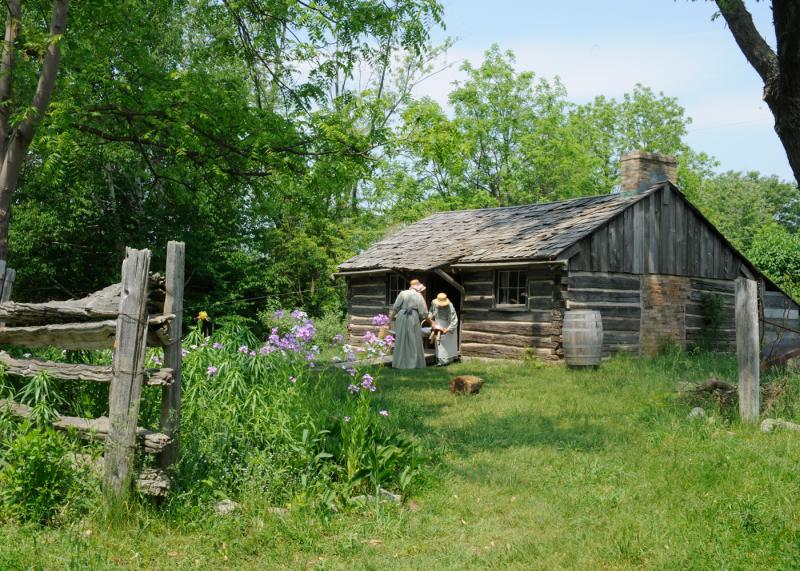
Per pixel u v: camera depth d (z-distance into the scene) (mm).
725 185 65688
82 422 5145
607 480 6137
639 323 15797
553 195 36312
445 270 16797
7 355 5703
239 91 13477
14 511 4617
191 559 4289
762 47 9234
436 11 12922
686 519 5066
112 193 23000
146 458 5047
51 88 10047
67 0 10094
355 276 20328
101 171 22297
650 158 16422
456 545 4742
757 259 28891
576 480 6156
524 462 6863
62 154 11727
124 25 12844
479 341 16344
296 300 27750
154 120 12109
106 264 24062
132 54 12984
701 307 17234
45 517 4652
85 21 12211
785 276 27734
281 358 6879
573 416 8969
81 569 3963
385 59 13477
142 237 23344
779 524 4773
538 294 15008
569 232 15086
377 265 18375
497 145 36188
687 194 44688
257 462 5395
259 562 4340
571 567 4336
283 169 12516
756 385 7871
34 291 23219
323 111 13109
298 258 27125
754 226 60562
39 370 5352
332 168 12531
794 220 68312
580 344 13633
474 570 4320
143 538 4504
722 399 8648
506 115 36312
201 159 13141
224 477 5363
